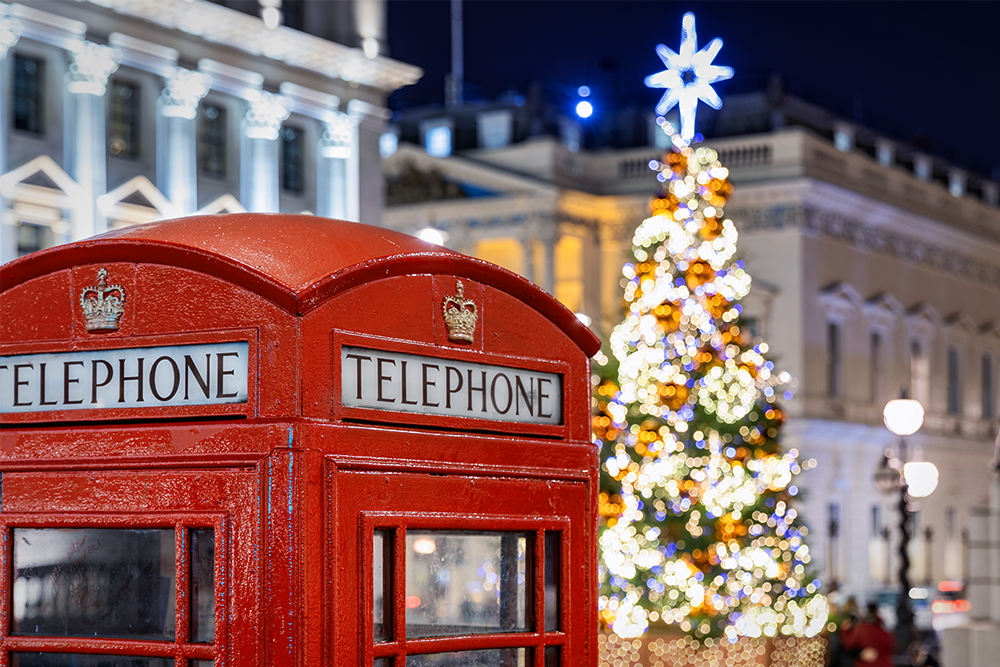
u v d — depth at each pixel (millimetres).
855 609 24344
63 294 3625
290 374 3377
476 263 3908
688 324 16156
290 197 36375
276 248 3600
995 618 13125
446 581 3746
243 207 34719
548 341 4160
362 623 3439
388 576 3541
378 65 37594
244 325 3422
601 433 16250
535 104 52875
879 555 51406
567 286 49938
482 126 53000
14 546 3613
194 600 3426
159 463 3457
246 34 33969
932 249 56750
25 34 29359
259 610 3328
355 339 3514
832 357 49719
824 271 48656
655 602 16000
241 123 34875
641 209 49375
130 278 3562
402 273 3693
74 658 3521
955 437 56812
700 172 16172
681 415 16078
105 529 3525
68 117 30469
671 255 16250
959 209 58469
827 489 48344
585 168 50938
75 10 30188
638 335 16094
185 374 3479
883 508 51656
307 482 3348
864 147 56125
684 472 16188
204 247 3525
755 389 16891
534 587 3988
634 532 15961
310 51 35844
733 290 16281
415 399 3686
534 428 4066
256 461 3359
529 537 4012
